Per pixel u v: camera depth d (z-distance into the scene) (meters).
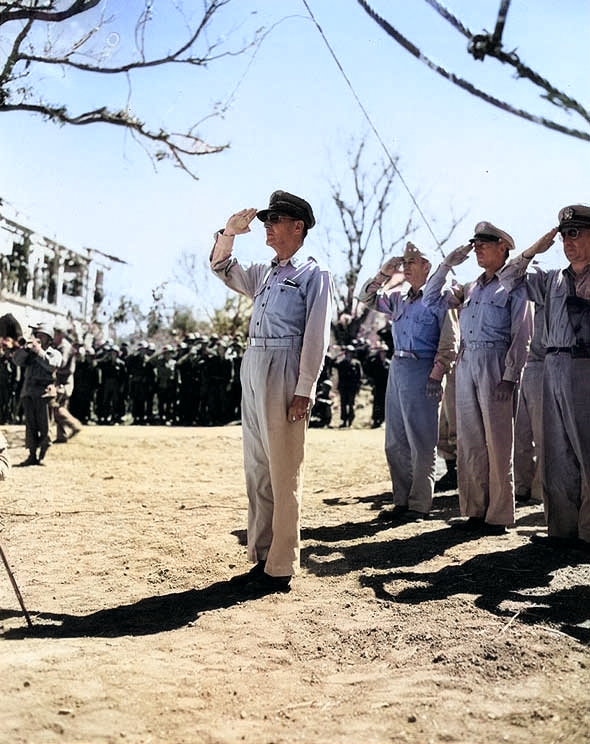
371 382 19.62
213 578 4.83
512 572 4.73
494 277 5.89
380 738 2.61
